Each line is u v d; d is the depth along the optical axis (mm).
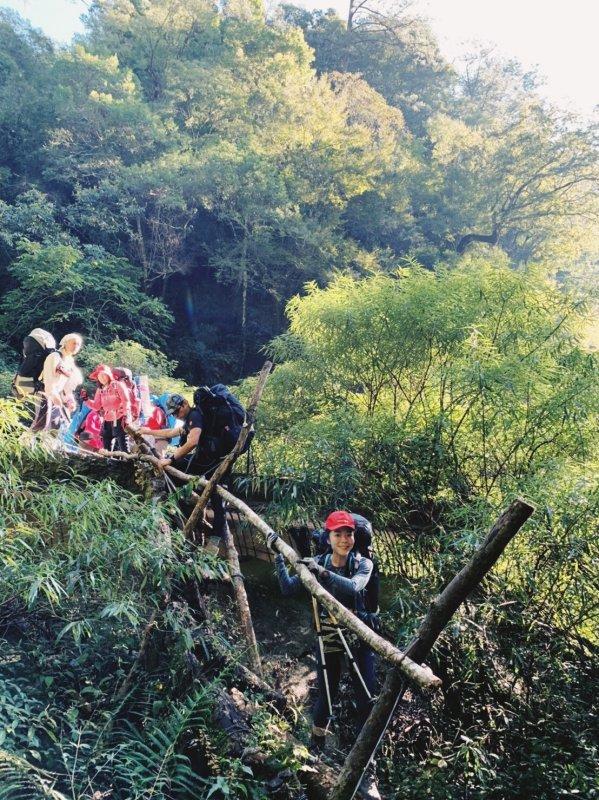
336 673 3521
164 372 16234
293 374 6793
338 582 3256
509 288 6145
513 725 3771
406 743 3973
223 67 29156
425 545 4883
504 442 5168
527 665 3943
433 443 5066
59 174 22672
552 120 32938
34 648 3314
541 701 3861
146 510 3531
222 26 33469
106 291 18500
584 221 34438
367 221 29859
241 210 23500
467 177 32688
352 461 5156
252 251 24000
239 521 5477
